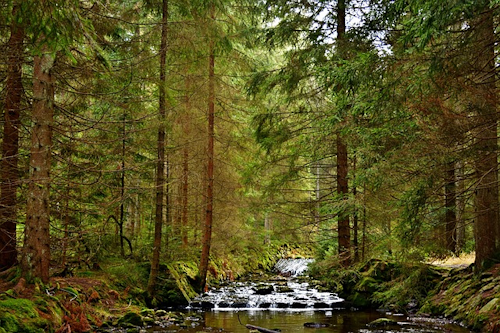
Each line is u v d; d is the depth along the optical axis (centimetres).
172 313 1083
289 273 2434
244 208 1738
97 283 1055
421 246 1097
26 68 1209
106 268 1226
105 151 1227
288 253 3067
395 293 1188
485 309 857
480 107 654
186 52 1216
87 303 917
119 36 1245
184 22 1180
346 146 1267
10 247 905
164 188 1434
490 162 813
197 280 1490
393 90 701
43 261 816
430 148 693
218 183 1731
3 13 625
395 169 779
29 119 1012
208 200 1555
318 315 1112
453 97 669
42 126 823
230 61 1570
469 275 1059
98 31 1062
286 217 1474
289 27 1270
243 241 2039
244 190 1902
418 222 795
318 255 1655
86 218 1291
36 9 495
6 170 874
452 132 662
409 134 728
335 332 887
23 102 1015
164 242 1577
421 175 751
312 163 1412
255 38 1424
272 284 1861
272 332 879
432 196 798
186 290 1370
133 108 1120
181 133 1497
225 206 1767
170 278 1324
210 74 1505
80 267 1184
